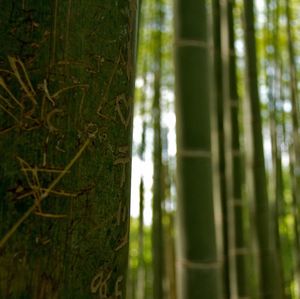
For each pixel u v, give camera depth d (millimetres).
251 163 1825
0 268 351
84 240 382
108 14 418
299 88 2996
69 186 377
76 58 391
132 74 455
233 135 1852
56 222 369
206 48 1252
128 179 438
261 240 1791
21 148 366
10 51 373
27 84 373
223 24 1901
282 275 1949
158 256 1846
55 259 365
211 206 1205
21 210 360
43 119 374
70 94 386
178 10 1250
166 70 2797
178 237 1224
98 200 396
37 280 358
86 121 392
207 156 1211
